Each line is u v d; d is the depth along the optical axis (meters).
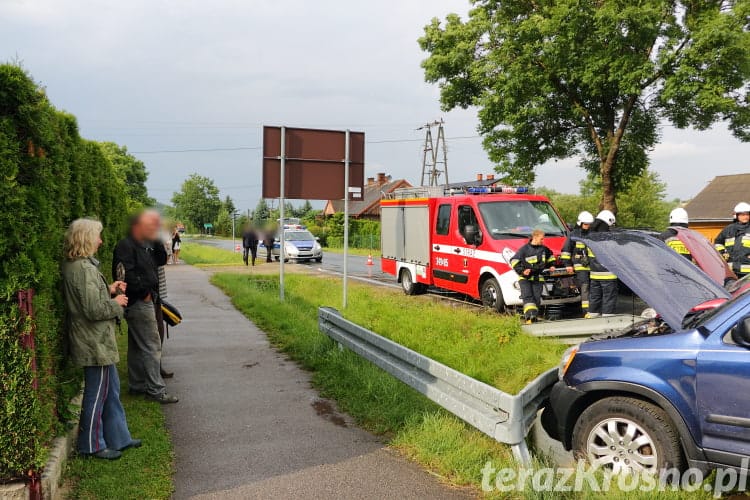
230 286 15.70
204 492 4.03
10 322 3.52
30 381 3.55
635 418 3.92
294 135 12.04
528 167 22.22
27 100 3.71
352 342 7.09
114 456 4.43
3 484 3.54
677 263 5.21
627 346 4.11
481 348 7.93
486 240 11.97
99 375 4.41
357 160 12.30
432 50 22.06
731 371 3.60
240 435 5.13
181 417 5.60
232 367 7.48
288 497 3.95
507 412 4.19
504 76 19.27
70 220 5.54
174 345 8.77
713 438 3.66
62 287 4.32
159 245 6.57
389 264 16.38
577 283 10.72
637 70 16.48
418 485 4.14
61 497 3.84
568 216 45.84
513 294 11.20
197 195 93.75
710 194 41.72
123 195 11.54
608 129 20.12
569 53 17.66
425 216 14.32
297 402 6.07
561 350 7.54
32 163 3.78
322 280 18.80
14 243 3.56
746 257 9.59
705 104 15.84
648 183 44.69
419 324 9.53
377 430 5.18
